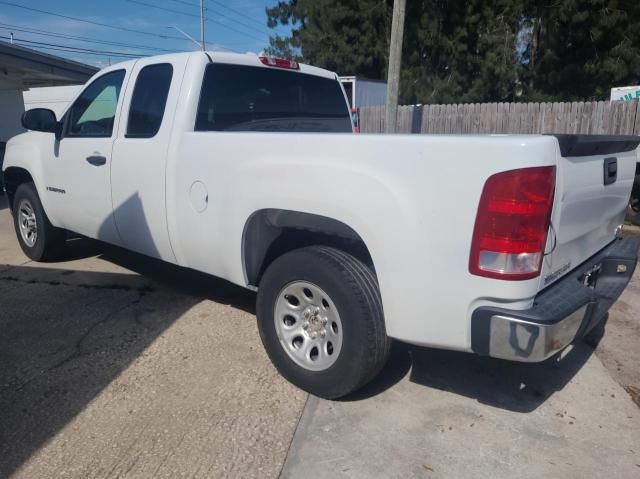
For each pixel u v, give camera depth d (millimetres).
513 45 21234
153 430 2975
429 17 21781
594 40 19578
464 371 3672
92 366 3641
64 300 4789
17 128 14688
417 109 12922
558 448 2896
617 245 3709
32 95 18828
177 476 2641
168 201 3941
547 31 20531
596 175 3082
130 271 5602
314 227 3131
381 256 2797
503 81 21984
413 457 2811
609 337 4254
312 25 25641
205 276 5461
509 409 3242
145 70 4262
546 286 2795
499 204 2461
